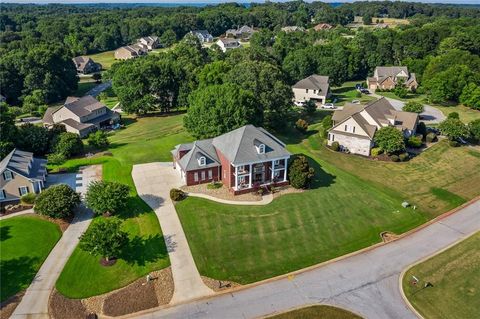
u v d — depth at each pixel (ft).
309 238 142.10
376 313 109.60
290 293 116.67
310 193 171.32
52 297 114.11
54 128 233.76
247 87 248.32
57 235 141.38
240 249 135.23
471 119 282.56
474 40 434.71
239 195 167.63
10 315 107.76
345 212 158.61
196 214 153.58
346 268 127.65
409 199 171.53
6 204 161.48
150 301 112.88
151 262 128.06
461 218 157.99
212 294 115.96
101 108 303.27
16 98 391.86
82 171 192.03
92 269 124.67
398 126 231.71
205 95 219.20
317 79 356.79
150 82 320.70
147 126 293.02
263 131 183.52
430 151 222.28
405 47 458.91
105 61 595.47
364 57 453.17
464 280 122.21
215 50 473.26
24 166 168.86
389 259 132.36
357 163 206.39
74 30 651.66
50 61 394.32
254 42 539.70
